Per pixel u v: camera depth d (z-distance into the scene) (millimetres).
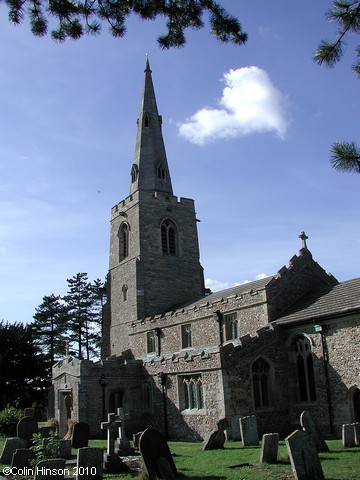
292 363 26047
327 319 24109
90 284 71875
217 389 24531
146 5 11680
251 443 19547
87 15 11844
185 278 44250
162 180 48125
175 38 12289
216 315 31047
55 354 67188
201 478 13164
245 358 25047
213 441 19469
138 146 49531
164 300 42344
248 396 24625
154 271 42594
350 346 22984
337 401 23234
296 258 30047
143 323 38594
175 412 27969
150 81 52062
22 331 56312
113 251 46344
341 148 9008
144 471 13484
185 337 34156
